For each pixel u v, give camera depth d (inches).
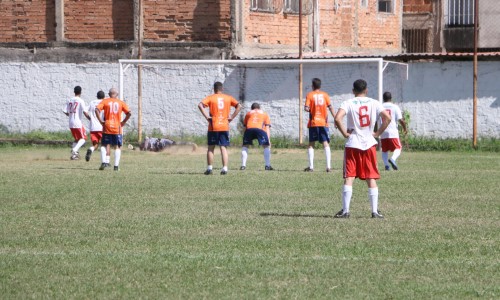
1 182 2085.4
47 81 3932.1
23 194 1835.6
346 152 1494.8
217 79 3777.1
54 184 2043.6
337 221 1448.1
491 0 4276.6
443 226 1395.2
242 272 1044.5
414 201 1726.1
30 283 996.6
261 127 2514.8
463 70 3535.9
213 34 3801.7
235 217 1493.6
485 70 3506.4
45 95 3937.0
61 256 1143.0
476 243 1237.1
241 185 2034.9
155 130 3814.0
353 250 1181.7
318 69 3666.3
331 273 1038.4
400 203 1694.1
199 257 1133.7
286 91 3708.2
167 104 3809.1
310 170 2465.6
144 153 3292.3
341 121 1480.1
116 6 3887.8
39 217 1497.3
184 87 3799.2
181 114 3801.7
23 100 3954.2
